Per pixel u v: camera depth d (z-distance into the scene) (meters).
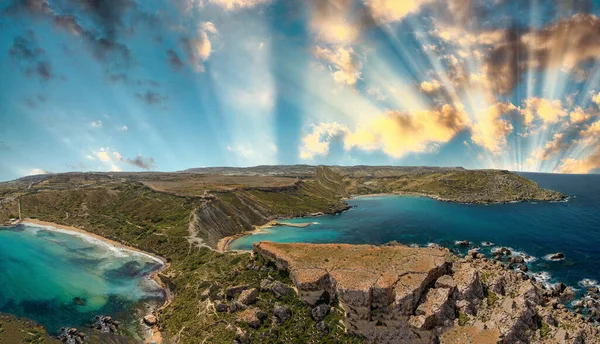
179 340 74.38
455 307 67.50
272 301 76.94
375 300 65.75
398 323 64.12
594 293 93.00
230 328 71.12
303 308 73.38
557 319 70.06
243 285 83.25
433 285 70.81
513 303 68.12
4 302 100.50
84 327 86.81
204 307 81.69
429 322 62.50
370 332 65.44
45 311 95.12
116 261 133.00
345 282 68.81
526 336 63.41
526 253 128.25
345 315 67.69
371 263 76.19
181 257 130.00
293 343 66.88
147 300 99.69
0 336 81.81
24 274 121.00
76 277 118.00
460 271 74.81
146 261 132.25
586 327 67.38
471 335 61.69
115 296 103.00
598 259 118.62
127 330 84.69
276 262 86.88
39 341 80.38
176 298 94.50
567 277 105.19
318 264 78.94
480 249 136.62
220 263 104.31
